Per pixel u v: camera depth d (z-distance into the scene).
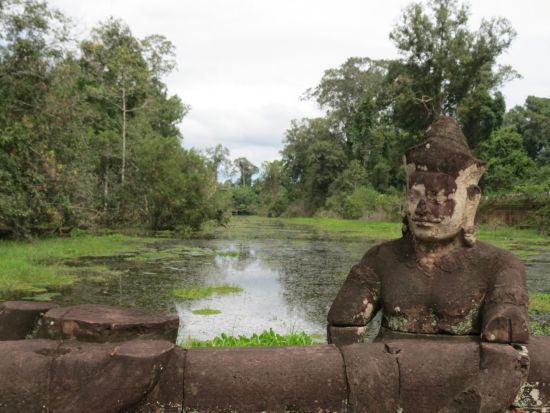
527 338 2.42
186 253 17.38
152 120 34.62
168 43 31.39
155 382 2.25
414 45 33.69
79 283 10.94
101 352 2.27
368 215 42.12
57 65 17.42
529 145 46.47
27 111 17.14
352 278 3.09
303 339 5.85
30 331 2.67
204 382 2.34
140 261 14.81
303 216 57.47
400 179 46.38
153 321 2.51
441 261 2.94
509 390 2.31
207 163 29.06
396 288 2.93
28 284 10.55
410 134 37.41
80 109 18.41
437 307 2.80
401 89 34.31
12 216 16.81
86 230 22.28
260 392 2.34
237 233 29.36
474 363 2.39
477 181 3.04
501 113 36.34
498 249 2.95
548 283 11.62
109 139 26.23
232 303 9.40
